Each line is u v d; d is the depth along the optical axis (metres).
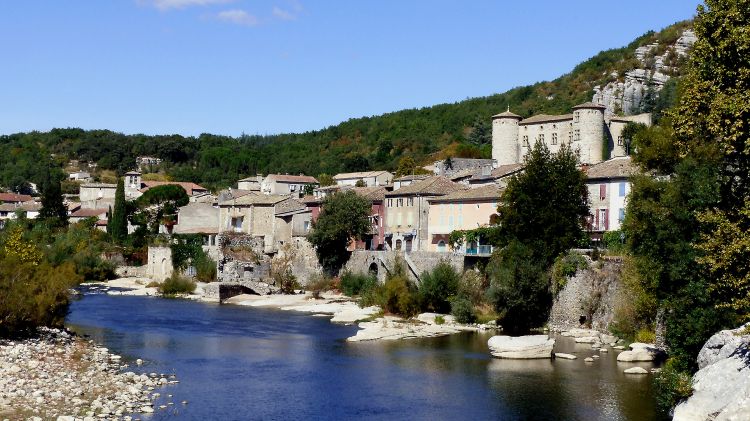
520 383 56.38
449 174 153.25
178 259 145.00
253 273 134.88
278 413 48.38
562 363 64.06
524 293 83.25
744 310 47.19
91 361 61.56
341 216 124.31
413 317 93.19
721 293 47.03
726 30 44.22
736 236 41.56
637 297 67.06
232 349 71.94
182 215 165.88
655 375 55.88
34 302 71.00
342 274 124.81
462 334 81.62
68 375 54.38
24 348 62.50
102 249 158.38
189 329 85.50
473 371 61.16
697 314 49.44
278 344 75.31
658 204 57.22
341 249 126.50
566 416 47.34
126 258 159.88
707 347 45.97
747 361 40.94
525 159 91.88
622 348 70.19
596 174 95.88
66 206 189.88
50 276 75.25
